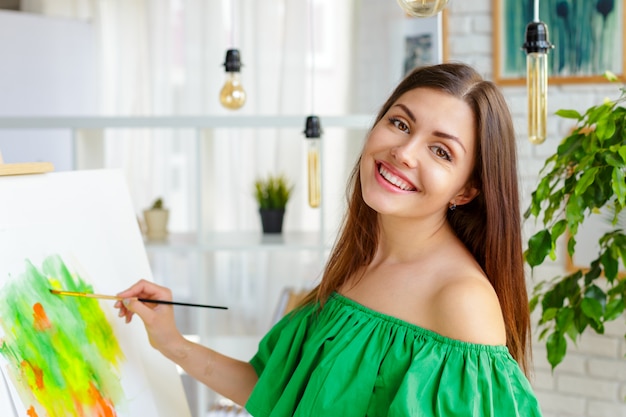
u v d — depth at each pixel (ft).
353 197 5.07
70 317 4.63
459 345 4.27
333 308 4.93
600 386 9.78
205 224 11.02
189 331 15.26
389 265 4.83
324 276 5.12
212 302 12.53
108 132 15.07
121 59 14.99
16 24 13.64
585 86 9.79
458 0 10.29
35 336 4.29
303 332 5.15
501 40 10.14
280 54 14.25
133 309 5.08
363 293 4.82
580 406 9.94
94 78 14.93
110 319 5.06
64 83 14.34
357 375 4.49
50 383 4.27
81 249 4.90
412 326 4.47
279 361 5.19
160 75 14.92
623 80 9.55
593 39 9.66
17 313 4.21
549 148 10.02
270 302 14.46
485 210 4.77
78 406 4.42
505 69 10.16
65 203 4.86
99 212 5.18
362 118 10.08
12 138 13.38
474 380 4.19
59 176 4.90
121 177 5.57
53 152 13.84
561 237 9.89
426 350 4.34
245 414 10.23
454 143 4.42
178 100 14.90
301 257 14.38
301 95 14.05
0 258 4.20
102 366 4.79
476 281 4.46
